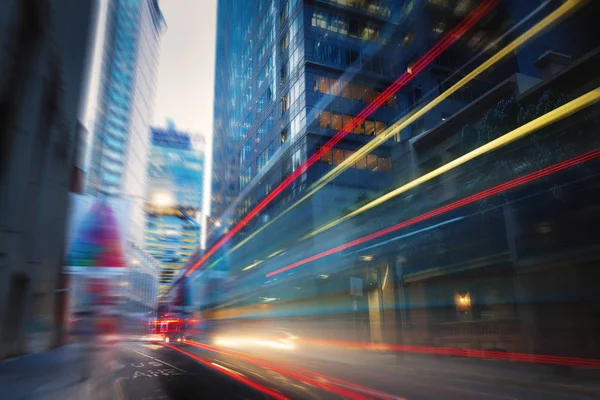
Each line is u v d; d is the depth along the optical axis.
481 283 19.53
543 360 15.09
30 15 18.67
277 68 54.47
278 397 9.35
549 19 27.69
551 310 15.67
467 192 19.50
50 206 23.20
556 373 12.33
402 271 25.08
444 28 47.50
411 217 24.03
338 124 44.81
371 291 29.61
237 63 77.00
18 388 9.85
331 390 10.44
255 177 59.53
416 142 26.42
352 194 42.00
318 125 44.16
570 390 10.41
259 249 54.09
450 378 13.38
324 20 48.38
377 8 50.31
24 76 18.56
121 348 27.59
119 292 45.38
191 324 41.84
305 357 21.94
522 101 18.06
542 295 16.09
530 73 30.69
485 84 43.25
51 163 23.17
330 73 46.47
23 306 19.41
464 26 46.09
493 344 18.11
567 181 14.56
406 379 13.11
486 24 43.53
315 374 14.19
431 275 22.45
